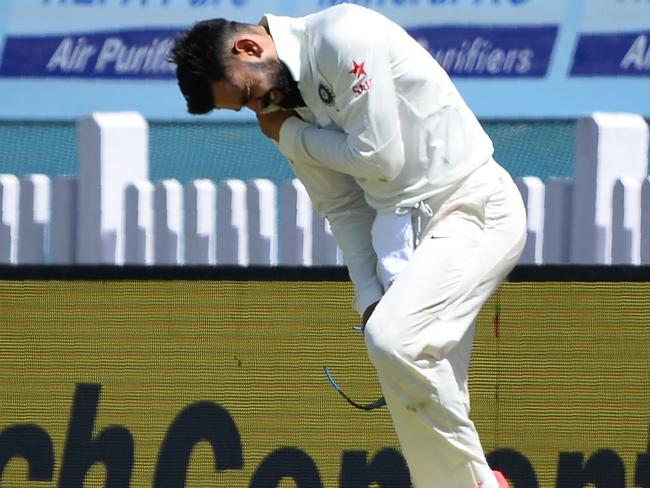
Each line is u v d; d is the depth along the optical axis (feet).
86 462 58.59
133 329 58.49
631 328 56.59
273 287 57.67
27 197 86.33
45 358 58.95
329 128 48.75
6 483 59.11
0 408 59.26
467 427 48.06
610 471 56.65
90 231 84.79
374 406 52.42
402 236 47.98
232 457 57.82
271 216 82.48
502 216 48.32
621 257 78.28
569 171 98.27
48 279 59.06
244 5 98.37
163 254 83.46
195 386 58.08
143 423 58.34
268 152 98.37
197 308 58.13
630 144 79.77
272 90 48.19
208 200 83.15
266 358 57.67
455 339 47.37
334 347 57.26
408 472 56.59
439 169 47.60
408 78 47.14
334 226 51.90
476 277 47.57
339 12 47.11
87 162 84.79
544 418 56.90
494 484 48.14
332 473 57.26
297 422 57.47
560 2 98.48
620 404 56.59
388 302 46.88
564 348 56.85
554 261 80.79
